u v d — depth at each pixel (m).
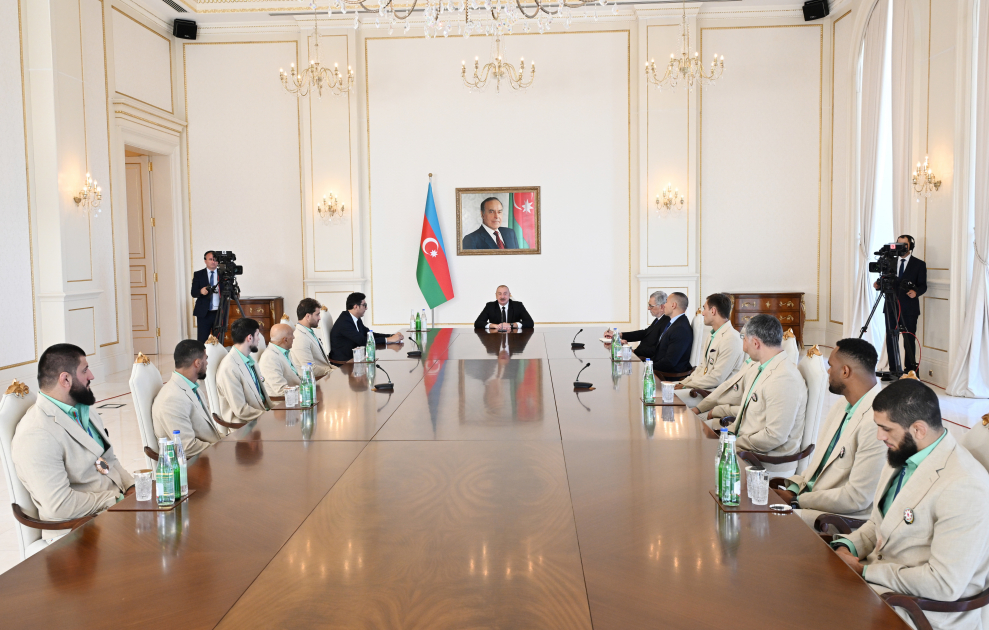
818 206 9.32
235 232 9.68
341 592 1.59
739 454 3.08
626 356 4.82
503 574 1.67
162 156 9.39
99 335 7.69
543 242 9.50
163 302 9.57
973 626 1.92
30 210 6.78
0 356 6.35
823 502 2.59
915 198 7.22
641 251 9.26
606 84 9.29
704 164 9.36
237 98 9.55
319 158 9.39
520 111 9.38
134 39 8.59
